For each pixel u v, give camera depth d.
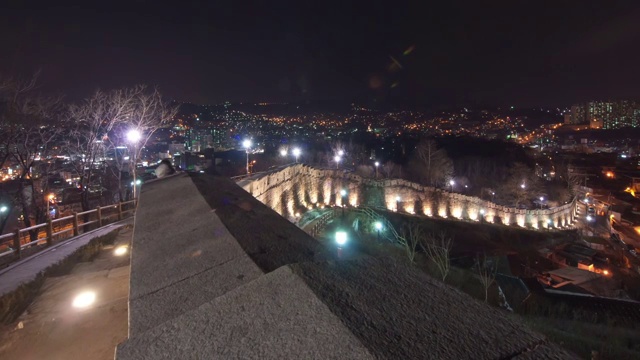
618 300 12.37
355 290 1.50
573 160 106.00
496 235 37.12
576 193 73.38
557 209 57.97
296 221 21.17
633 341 7.36
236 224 3.02
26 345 4.63
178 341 1.35
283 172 21.81
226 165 50.56
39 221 20.86
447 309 1.34
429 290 1.50
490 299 11.09
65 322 5.15
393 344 1.12
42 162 21.59
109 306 5.59
